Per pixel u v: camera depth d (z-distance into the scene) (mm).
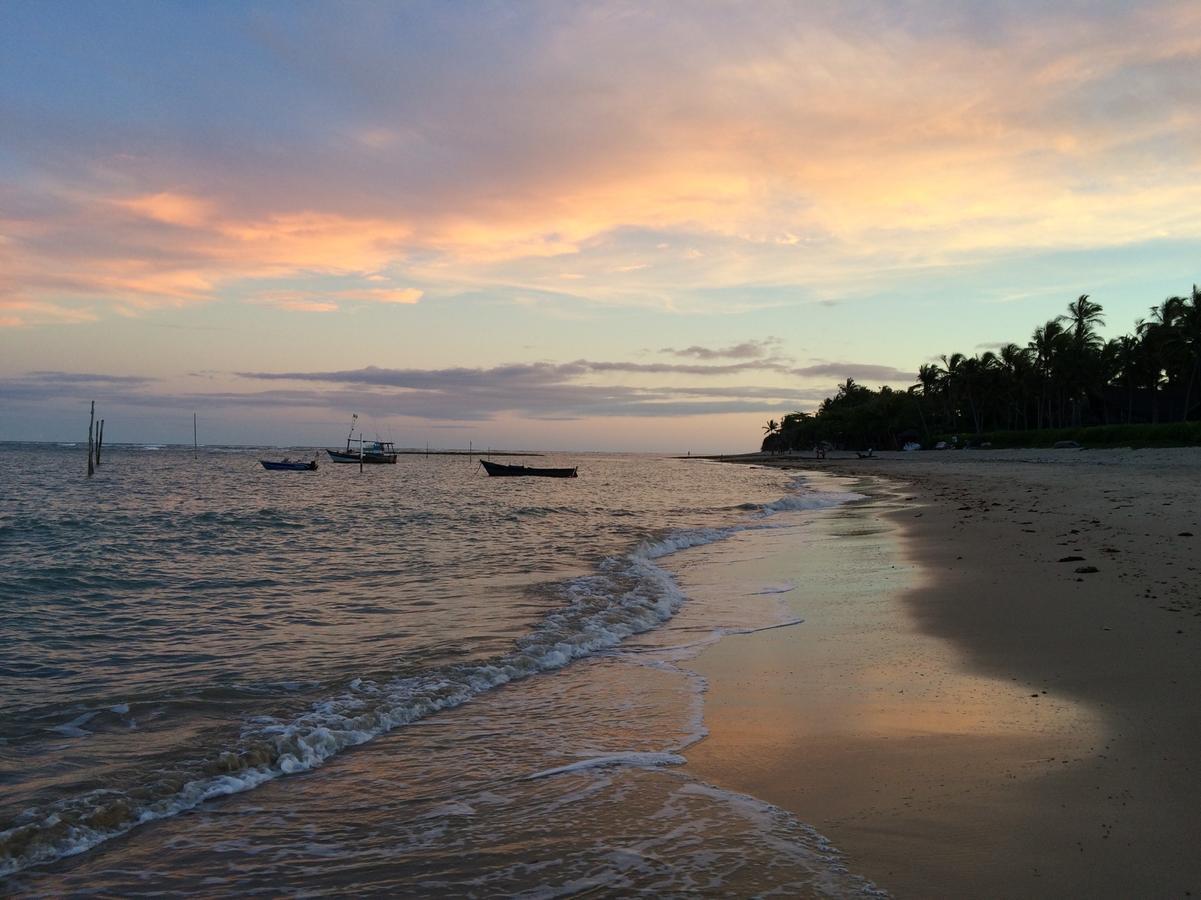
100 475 76375
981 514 25516
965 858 4672
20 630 11945
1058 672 8195
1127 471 44031
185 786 6160
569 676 9281
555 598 13977
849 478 68875
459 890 4621
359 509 38156
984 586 13133
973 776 5828
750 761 6500
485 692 8727
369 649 10508
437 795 6035
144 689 8773
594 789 6043
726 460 184375
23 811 5691
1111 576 12719
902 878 4500
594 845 5117
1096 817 5062
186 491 54531
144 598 14570
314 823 5613
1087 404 100625
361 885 4727
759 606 13117
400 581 16219
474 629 11641
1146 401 96875
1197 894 4168
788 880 4555
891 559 17391
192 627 12086
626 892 4504
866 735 6914
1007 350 105438
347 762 6766
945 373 117688
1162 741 6203
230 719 7766
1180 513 20141
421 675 9172
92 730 7469
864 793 5703
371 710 7914
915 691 8055
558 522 30984
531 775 6387
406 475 91750
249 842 5332
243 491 55531
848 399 174625
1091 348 91375
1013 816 5156
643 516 33469
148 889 4762
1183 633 9070
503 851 5090
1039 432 93438
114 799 5883
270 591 15195
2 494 48875
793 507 36656
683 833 5234
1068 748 6211
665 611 12836
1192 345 76188
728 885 4523
